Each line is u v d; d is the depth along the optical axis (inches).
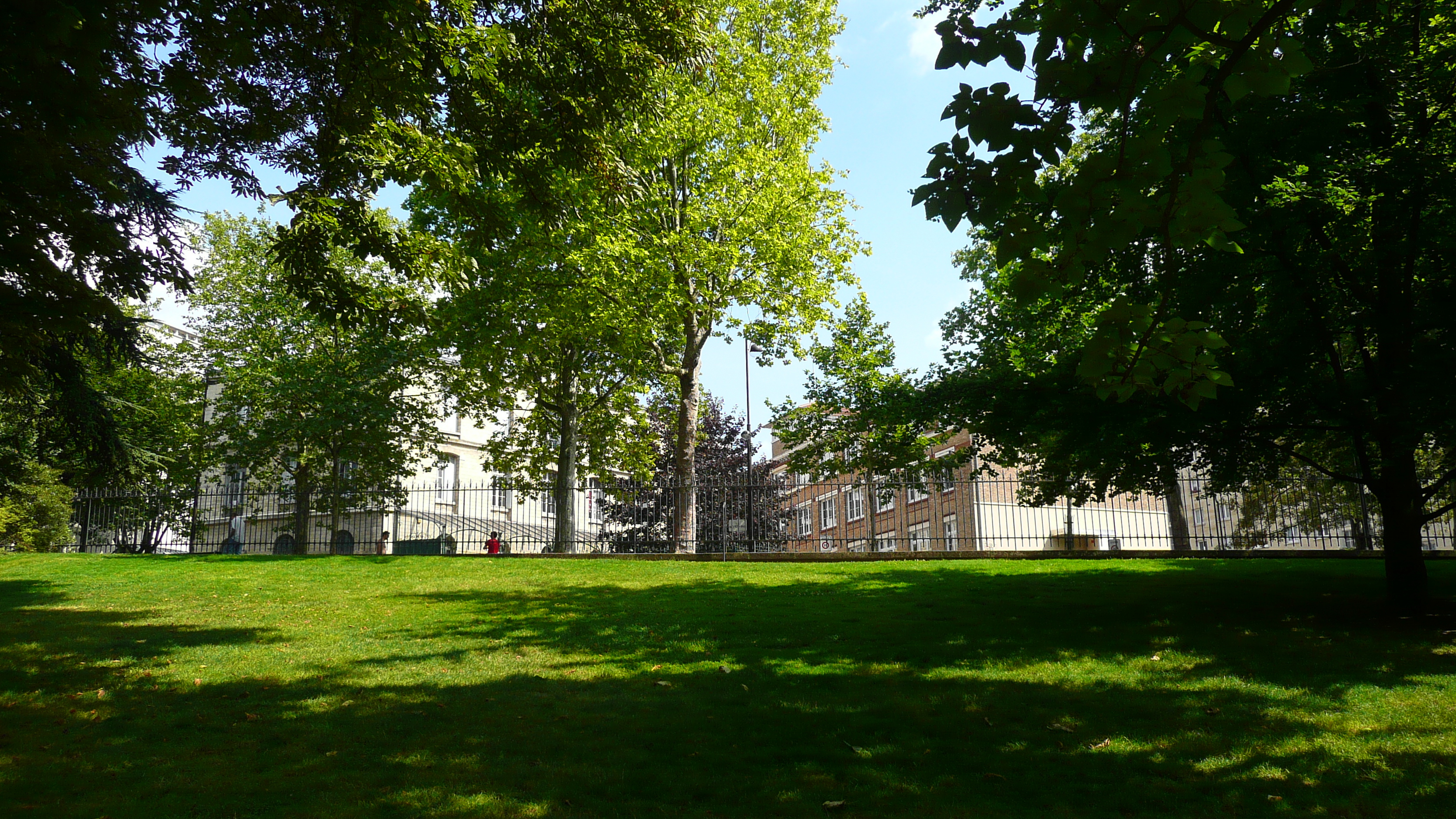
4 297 338.3
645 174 956.6
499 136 456.4
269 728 270.7
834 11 1063.6
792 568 677.9
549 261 928.3
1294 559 679.1
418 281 491.5
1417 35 403.2
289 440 1019.9
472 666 356.2
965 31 148.6
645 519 1272.1
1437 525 928.9
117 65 351.3
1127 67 145.7
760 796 212.7
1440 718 267.4
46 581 602.9
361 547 1348.4
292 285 474.0
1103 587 546.0
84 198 374.6
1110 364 165.5
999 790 216.2
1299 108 400.5
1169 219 148.9
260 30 370.3
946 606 487.8
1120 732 262.2
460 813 200.7
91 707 292.4
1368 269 427.8
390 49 386.3
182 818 196.5
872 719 277.6
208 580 613.0
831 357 865.5
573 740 259.3
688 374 1032.2
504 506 1513.3
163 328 1097.4
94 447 605.6
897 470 741.9
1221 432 451.2
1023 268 158.9
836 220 1035.9
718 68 924.0
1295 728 262.4
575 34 445.4
